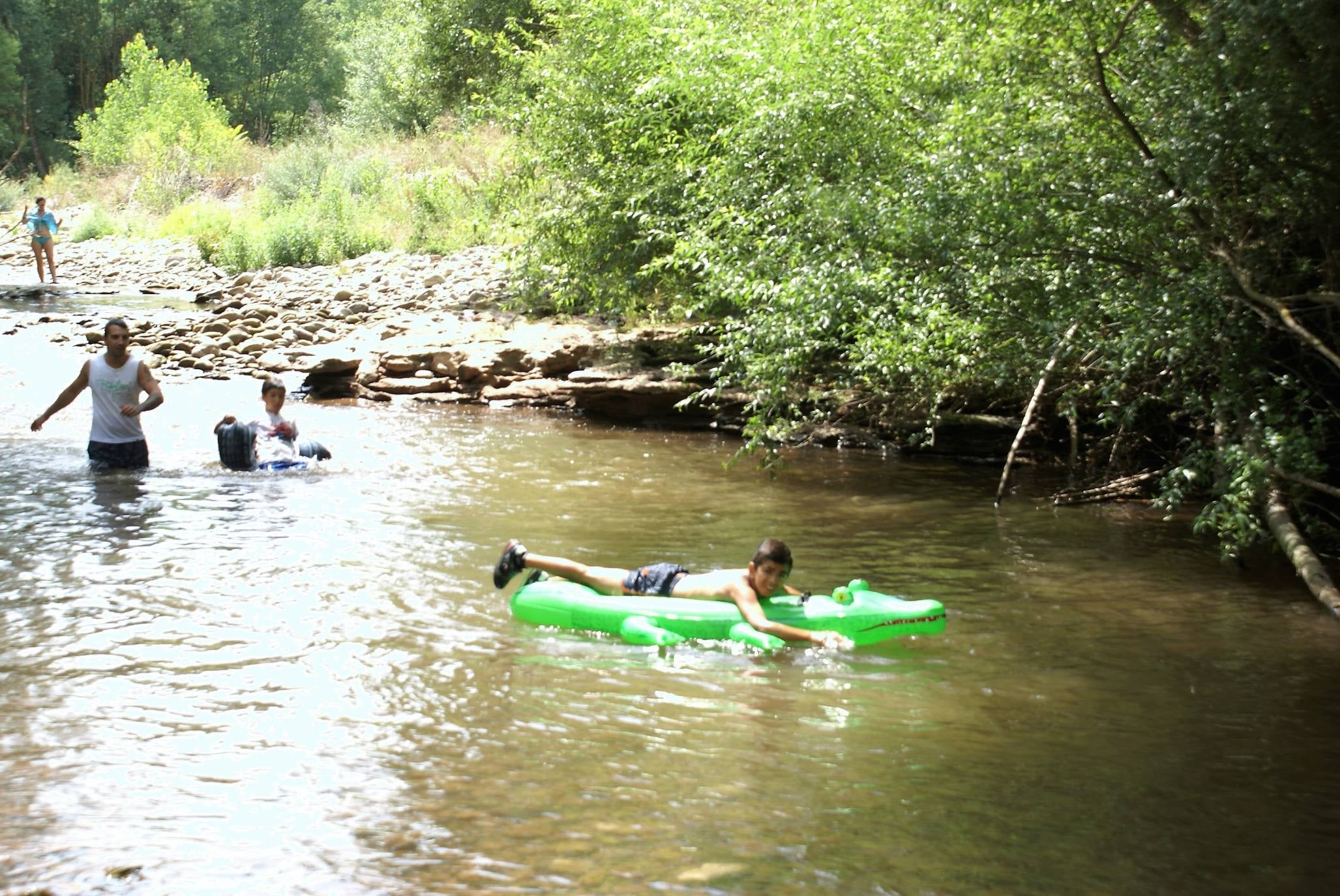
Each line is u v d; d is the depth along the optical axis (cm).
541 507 900
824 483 1038
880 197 892
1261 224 779
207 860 364
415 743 461
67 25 5900
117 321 988
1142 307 779
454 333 1606
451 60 3050
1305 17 611
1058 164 795
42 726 466
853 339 1165
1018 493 1012
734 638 603
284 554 739
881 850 383
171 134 4016
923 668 572
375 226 2650
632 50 1357
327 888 349
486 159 2588
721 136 1108
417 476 1006
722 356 1313
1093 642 616
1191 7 734
